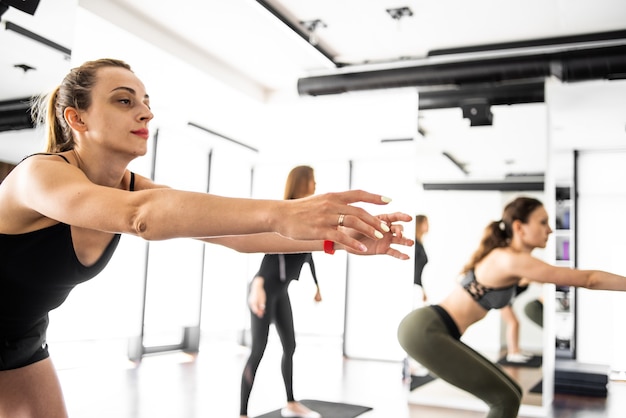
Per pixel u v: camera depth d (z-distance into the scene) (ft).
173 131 23.85
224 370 20.99
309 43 15.67
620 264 25.20
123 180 4.09
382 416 14.34
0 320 3.77
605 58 14.60
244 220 2.45
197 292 26.71
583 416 15.64
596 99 19.11
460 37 15.90
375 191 27.78
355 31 15.62
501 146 16.98
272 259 13.33
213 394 16.14
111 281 21.71
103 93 3.52
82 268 3.70
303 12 14.53
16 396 4.15
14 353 3.96
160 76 17.25
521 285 16.16
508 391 7.91
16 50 6.59
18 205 3.24
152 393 15.87
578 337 25.12
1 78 6.39
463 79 15.98
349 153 26.99
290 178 14.06
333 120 21.93
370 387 18.61
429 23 15.10
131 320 22.58
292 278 13.57
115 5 13.64
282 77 18.89
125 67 3.66
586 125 22.17
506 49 16.12
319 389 17.90
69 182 2.85
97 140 3.57
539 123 16.67
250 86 19.26
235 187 29.17
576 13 14.14
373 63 17.75
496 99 17.10
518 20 14.80
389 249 3.33
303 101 19.67
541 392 15.62
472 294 9.57
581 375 19.97
